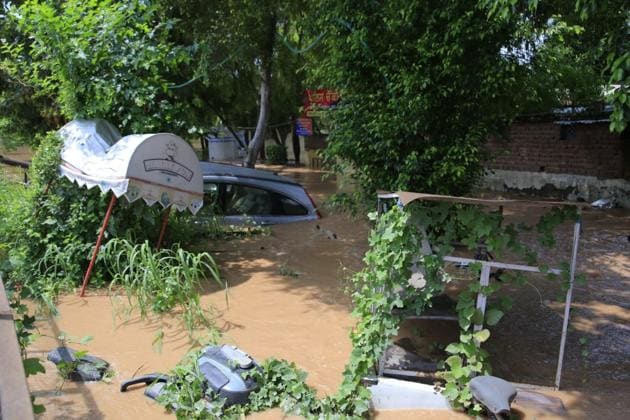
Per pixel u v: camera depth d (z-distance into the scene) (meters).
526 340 5.35
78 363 4.40
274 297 6.31
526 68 5.74
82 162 6.64
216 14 10.55
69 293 6.27
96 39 7.43
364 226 10.20
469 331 4.21
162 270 6.10
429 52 5.37
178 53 8.21
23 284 6.09
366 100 5.96
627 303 6.37
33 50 7.43
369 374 4.16
